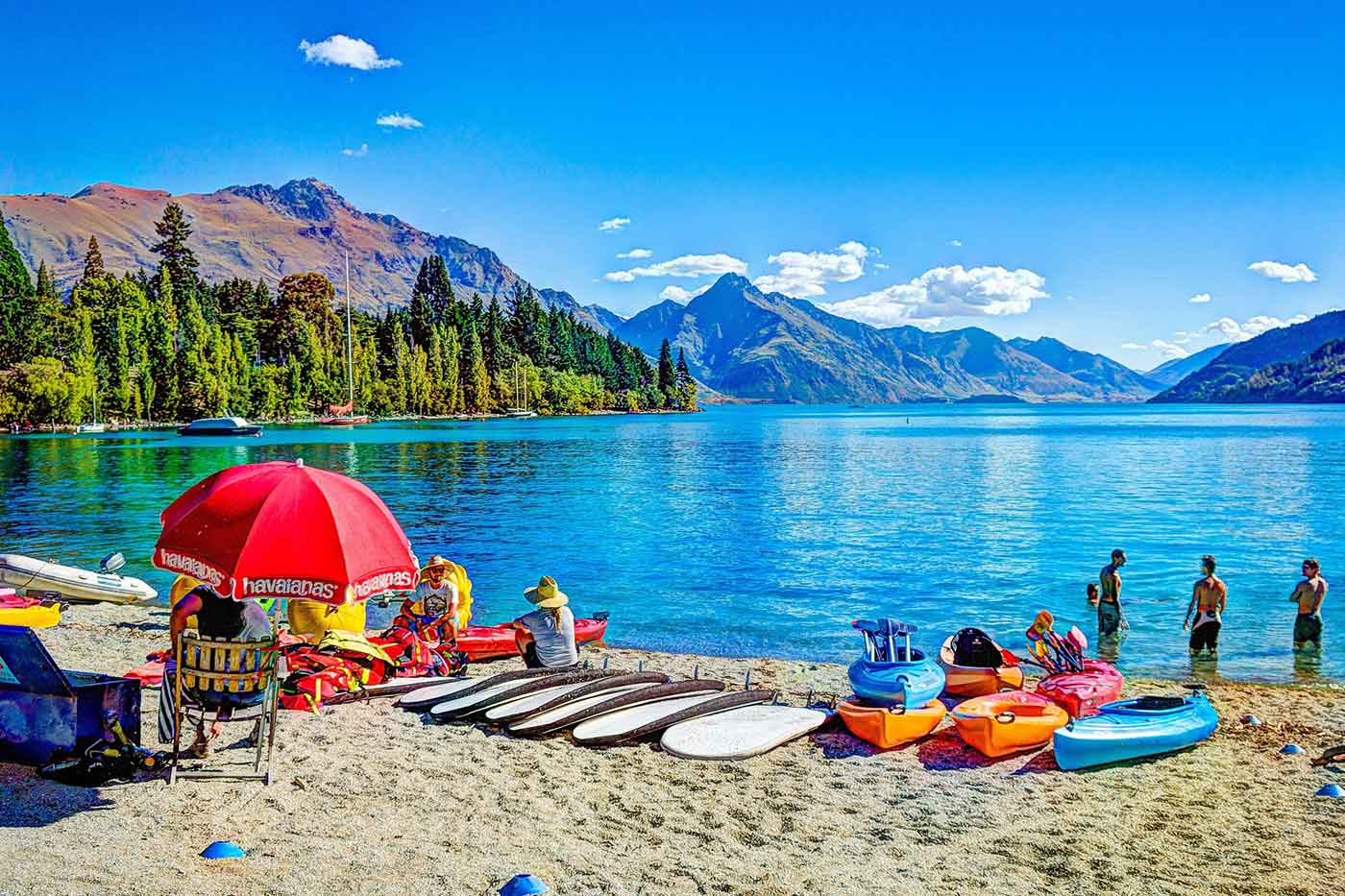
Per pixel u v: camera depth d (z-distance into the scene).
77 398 108.81
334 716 9.68
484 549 26.03
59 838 6.43
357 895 5.89
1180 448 80.44
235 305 163.25
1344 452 72.00
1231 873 6.78
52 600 15.59
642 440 98.88
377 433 114.12
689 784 8.25
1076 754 8.79
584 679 10.65
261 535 7.32
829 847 7.03
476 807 7.50
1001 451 76.75
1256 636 16.41
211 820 6.91
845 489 44.56
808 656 15.26
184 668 7.55
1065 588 20.86
